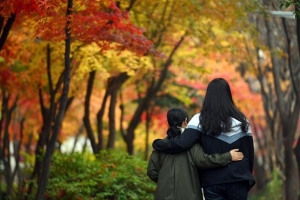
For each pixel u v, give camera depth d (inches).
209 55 1327.5
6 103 1448.1
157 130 1840.6
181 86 1672.0
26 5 724.7
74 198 886.4
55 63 1157.7
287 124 1256.8
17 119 1836.9
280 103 1268.5
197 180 506.9
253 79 2028.8
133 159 970.7
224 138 498.0
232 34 1258.6
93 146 1243.8
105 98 1254.3
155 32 1170.0
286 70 1476.4
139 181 905.5
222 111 499.8
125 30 833.5
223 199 496.1
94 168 927.0
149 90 1369.3
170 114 543.2
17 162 1628.9
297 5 743.7
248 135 501.7
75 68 1122.0
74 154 972.6
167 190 511.2
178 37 1277.1
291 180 1259.8
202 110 506.6
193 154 501.0
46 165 801.6
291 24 1320.1
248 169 501.0
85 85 1409.9
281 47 1433.3
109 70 1168.8
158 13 1161.4
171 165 514.0
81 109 1812.3
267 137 1785.2
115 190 896.9
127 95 1659.7
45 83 1205.1
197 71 1390.3
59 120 795.4
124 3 1030.4
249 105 1775.3
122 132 1496.1
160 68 1553.9
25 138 1919.3
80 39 822.5
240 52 1306.6
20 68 1186.0
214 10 1112.8
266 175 2011.6
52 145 799.1
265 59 1585.9
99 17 798.5
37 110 1622.8
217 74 1636.3
